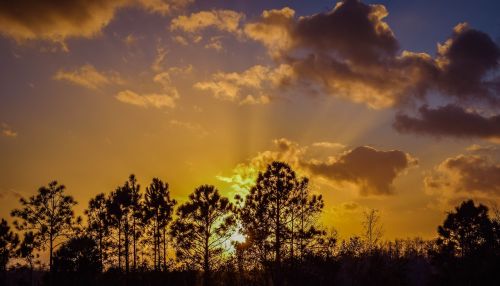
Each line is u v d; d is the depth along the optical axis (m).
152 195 43.09
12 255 37.88
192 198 37.09
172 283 37.12
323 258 31.88
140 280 38.72
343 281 32.97
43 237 37.97
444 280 36.84
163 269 38.34
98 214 42.66
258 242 33.59
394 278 32.94
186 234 36.41
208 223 36.81
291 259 32.56
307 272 31.73
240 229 34.81
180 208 37.22
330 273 31.52
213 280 35.91
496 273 35.31
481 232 37.62
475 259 36.31
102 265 33.31
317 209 34.66
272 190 34.75
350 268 33.16
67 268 30.52
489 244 37.16
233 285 35.03
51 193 38.69
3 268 36.97
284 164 35.22
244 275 34.59
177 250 36.34
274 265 32.38
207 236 36.62
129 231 42.09
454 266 36.91
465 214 38.31
